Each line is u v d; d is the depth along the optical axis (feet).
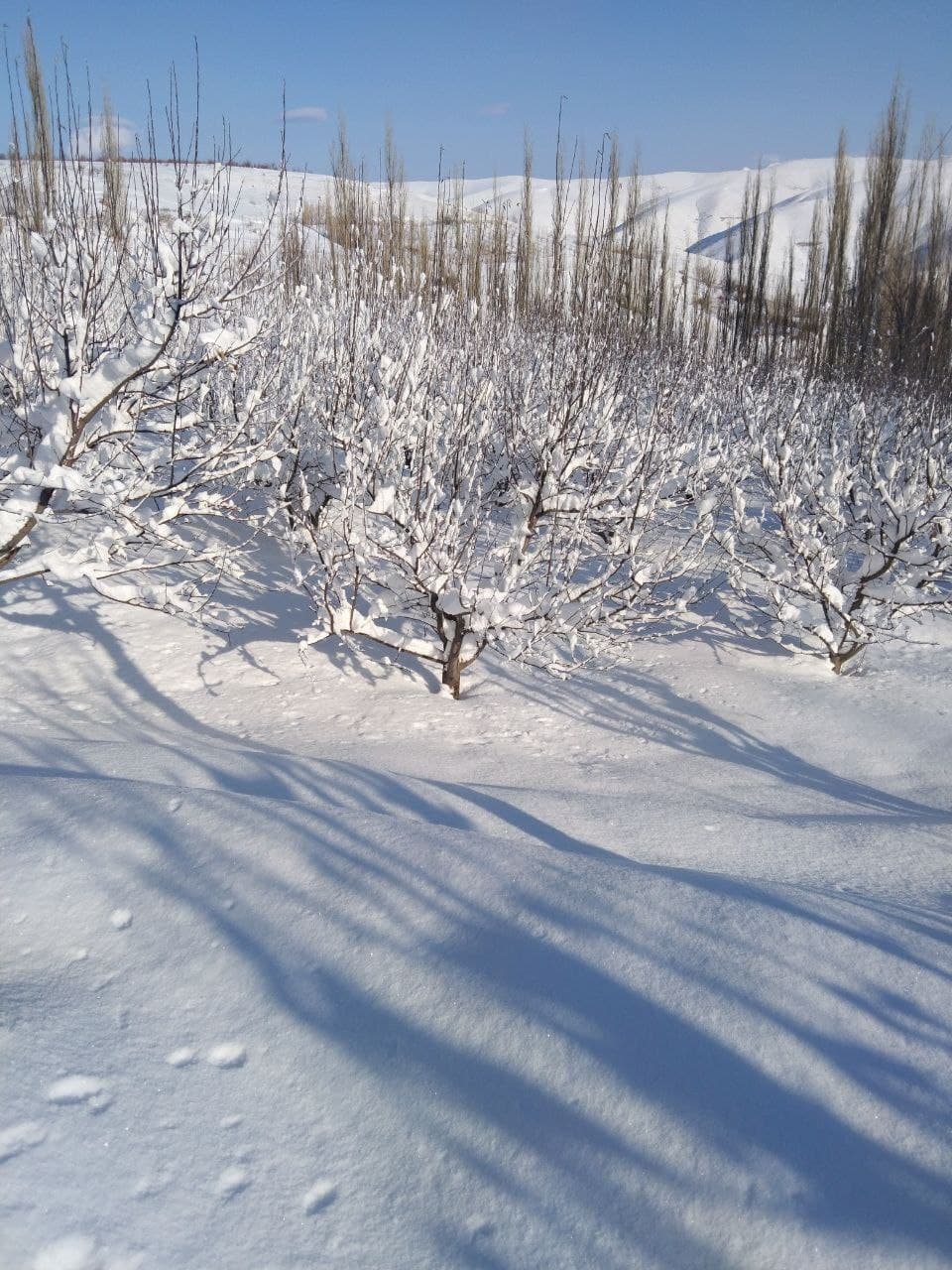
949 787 17.29
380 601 19.71
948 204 82.28
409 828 9.89
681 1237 5.36
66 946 7.88
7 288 20.20
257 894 8.50
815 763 18.30
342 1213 5.52
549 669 20.54
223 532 27.43
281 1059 6.67
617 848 11.82
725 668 23.35
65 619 21.27
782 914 8.35
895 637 24.16
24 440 19.42
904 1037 6.78
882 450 34.45
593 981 7.25
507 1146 5.94
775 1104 6.14
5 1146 5.68
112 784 10.53
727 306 78.54
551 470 20.33
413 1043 6.76
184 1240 5.27
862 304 74.13
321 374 24.91
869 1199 5.53
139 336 16.58
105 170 20.24
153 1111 6.15
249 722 17.52
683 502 27.17
